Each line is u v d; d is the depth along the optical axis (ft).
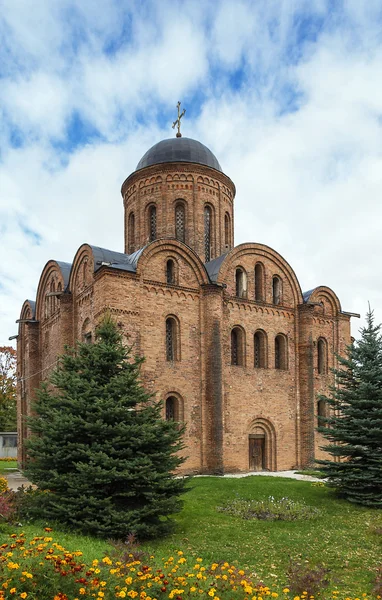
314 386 104.94
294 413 99.45
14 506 48.65
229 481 74.90
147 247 83.25
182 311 86.43
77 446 47.11
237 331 95.04
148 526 46.26
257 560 43.29
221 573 32.40
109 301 77.15
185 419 83.92
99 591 27.53
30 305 117.60
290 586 34.19
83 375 51.62
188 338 86.53
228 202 112.68
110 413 47.93
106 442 47.09
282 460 95.55
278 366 100.73
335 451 68.44
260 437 94.63
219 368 86.94
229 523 54.24
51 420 52.19
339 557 44.27
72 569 28.94
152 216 107.96
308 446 98.07
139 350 79.10
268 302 99.25
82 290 88.53
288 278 103.45
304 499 65.72
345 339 112.27
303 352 101.81
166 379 82.58
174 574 31.63
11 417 201.36
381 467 63.62
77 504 45.11
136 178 109.29
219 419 85.46
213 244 107.04
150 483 46.98
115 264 80.43
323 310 110.11
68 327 91.50
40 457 49.06
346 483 66.54
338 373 72.02
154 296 83.15
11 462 134.10
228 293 93.35
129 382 50.60
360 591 36.55
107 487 46.60
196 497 64.44
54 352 101.45
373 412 65.98
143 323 81.00
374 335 71.41
